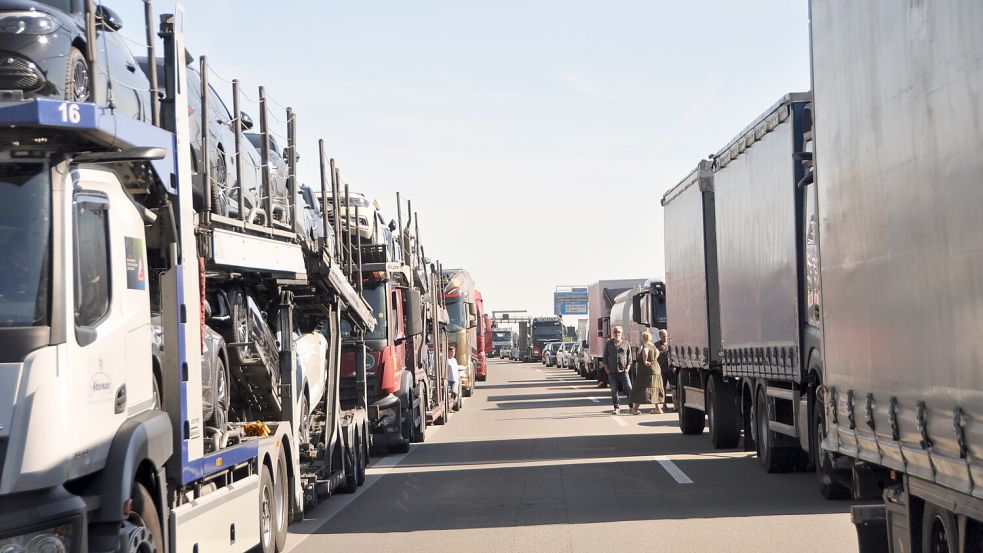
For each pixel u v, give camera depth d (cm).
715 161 1972
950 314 646
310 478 1390
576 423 2783
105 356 710
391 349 2092
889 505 811
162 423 781
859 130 830
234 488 977
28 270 668
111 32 866
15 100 658
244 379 1241
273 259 1196
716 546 1054
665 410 3250
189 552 830
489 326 9444
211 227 984
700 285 2122
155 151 714
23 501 645
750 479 1580
